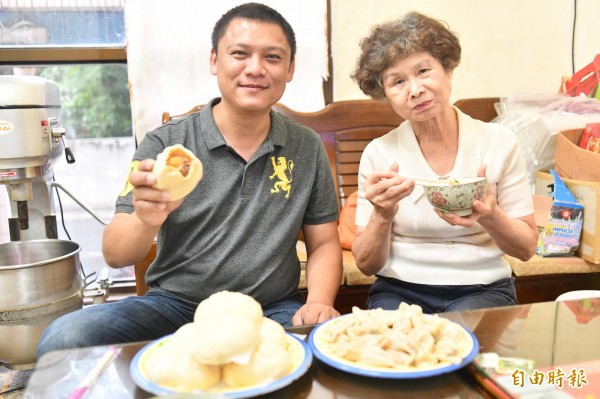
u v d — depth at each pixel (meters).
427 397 0.77
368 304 1.54
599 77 2.46
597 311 1.05
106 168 2.64
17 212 2.00
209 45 2.38
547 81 2.70
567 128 2.25
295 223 1.44
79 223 2.67
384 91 1.46
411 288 1.48
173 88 2.39
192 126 1.43
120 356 0.88
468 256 1.44
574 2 2.65
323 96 2.53
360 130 2.41
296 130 1.51
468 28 2.60
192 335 0.77
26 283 1.71
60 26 2.42
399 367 0.78
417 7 2.53
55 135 1.94
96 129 2.59
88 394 0.77
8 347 1.77
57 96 2.02
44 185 2.08
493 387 0.76
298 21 2.43
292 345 0.87
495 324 0.98
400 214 1.48
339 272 1.48
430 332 0.84
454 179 1.20
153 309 1.32
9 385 1.84
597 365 0.84
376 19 2.51
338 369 0.81
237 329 0.74
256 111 1.36
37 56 2.39
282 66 1.34
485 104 2.55
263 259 1.39
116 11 2.44
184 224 1.37
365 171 1.54
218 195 1.38
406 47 1.32
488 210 1.16
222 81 1.35
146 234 1.20
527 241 1.37
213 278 1.37
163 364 0.74
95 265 2.72
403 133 1.51
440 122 1.43
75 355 0.89
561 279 2.06
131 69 2.34
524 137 2.31
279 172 1.43
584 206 2.01
